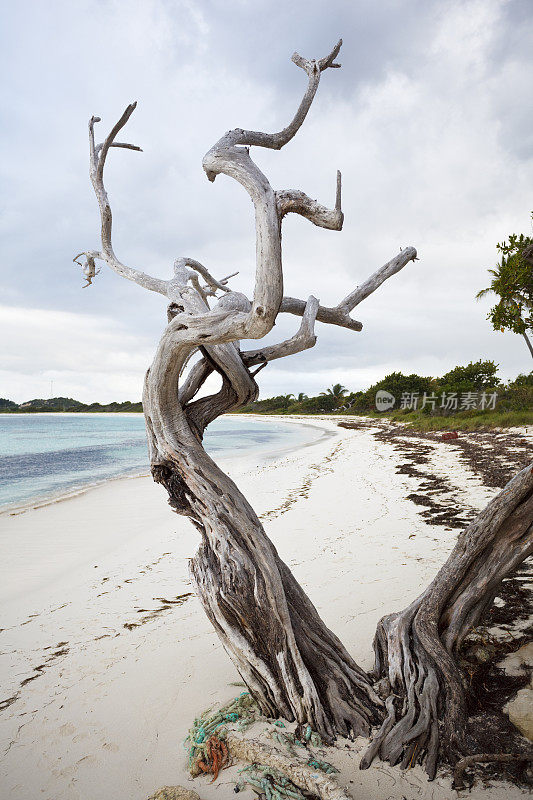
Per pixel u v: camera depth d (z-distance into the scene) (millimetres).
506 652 3514
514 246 14203
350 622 4465
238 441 35562
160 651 4277
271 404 110500
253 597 2898
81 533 9211
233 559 2922
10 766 2896
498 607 4332
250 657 2963
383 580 5465
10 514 11055
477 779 2480
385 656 3377
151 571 6727
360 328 3486
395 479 12883
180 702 3445
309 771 2537
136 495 13445
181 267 3615
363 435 33938
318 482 13570
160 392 3018
